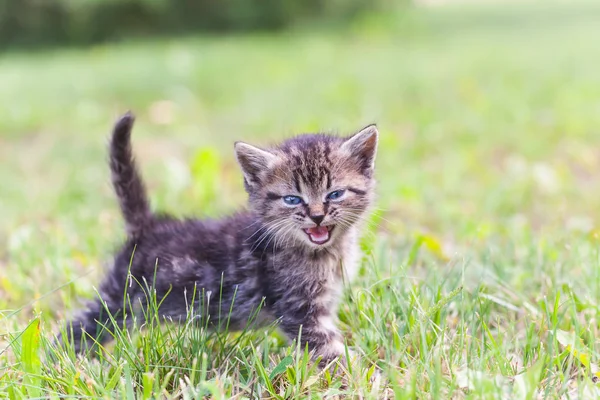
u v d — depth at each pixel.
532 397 0.77
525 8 3.78
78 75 2.19
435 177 1.22
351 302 0.88
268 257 0.87
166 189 1.16
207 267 0.88
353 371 0.81
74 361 0.83
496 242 1.01
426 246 0.98
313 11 3.38
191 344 0.83
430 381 0.78
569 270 0.93
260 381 0.81
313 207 0.87
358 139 0.89
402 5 3.71
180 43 2.93
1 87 2.08
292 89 1.89
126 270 0.89
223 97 1.84
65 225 1.09
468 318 0.86
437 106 1.64
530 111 1.54
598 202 1.12
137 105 1.80
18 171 1.31
